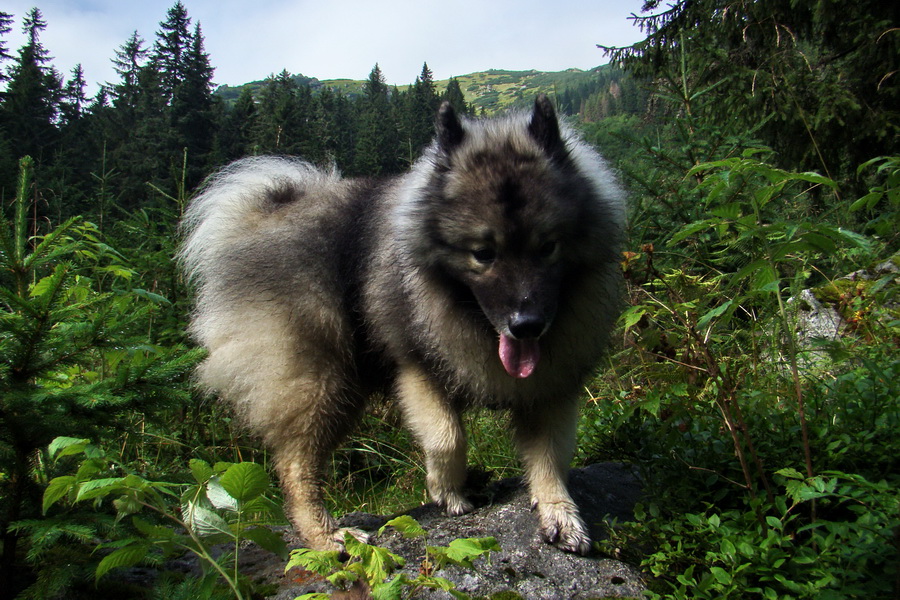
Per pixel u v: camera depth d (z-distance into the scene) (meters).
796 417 0.81
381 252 0.87
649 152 1.33
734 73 1.70
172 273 1.28
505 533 0.74
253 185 0.99
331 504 1.12
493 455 1.14
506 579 0.65
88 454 0.52
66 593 0.63
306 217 0.92
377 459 1.26
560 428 0.80
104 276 1.30
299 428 0.86
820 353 1.02
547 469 0.78
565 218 0.75
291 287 0.88
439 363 0.83
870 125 1.69
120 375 0.63
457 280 0.80
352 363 0.90
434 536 0.74
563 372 0.81
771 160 1.78
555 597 0.62
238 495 0.51
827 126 1.72
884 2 1.69
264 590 0.66
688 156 1.31
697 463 0.75
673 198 1.30
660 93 1.45
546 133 0.81
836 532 0.56
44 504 0.51
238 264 0.92
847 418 0.74
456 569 0.66
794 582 0.55
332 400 0.88
